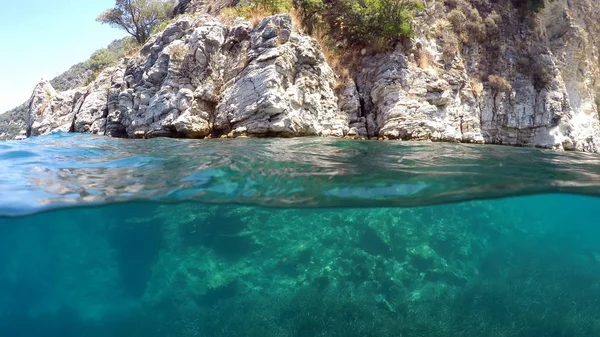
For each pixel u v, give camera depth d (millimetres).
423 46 18766
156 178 8039
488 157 11133
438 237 10438
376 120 16547
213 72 15922
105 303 9109
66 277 9617
